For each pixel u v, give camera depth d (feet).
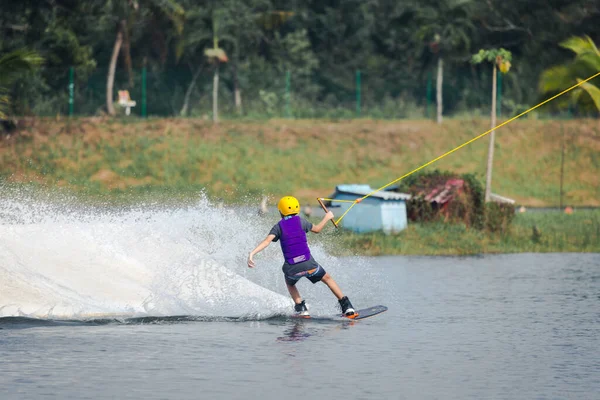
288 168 610.24
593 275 229.04
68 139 594.24
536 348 130.00
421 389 104.73
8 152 573.74
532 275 228.22
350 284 204.44
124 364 116.57
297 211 155.63
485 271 237.04
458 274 229.45
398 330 144.46
